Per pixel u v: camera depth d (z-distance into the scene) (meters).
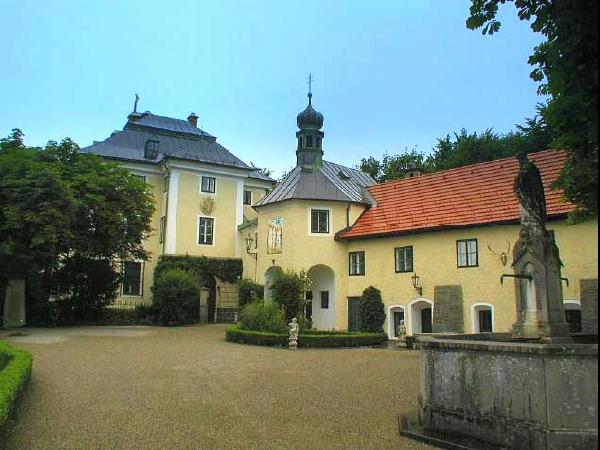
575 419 6.38
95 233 28.72
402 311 25.86
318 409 9.60
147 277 37.16
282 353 18.48
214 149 41.84
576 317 19.81
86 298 30.72
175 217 36.53
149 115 43.31
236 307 36.44
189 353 17.72
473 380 7.38
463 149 44.66
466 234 23.66
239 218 38.94
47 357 15.84
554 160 23.38
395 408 9.70
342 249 29.06
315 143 32.59
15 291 28.91
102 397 10.40
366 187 32.62
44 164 25.88
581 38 5.22
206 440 7.55
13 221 23.97
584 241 19.66
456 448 7.07
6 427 7.39
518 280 8.84
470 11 8.29
